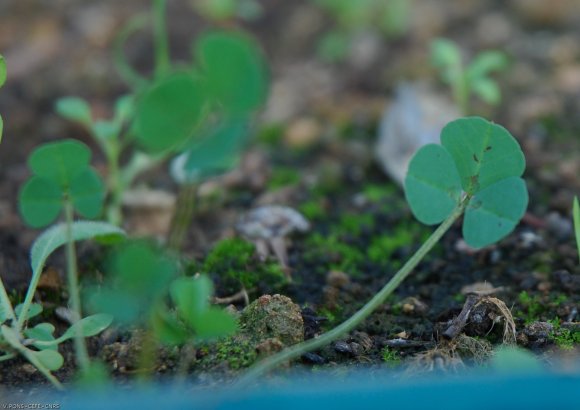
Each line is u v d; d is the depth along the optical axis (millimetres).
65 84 453
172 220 364
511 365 306
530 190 376
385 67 475
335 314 335
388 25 503
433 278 348
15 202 379
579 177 377
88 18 519
